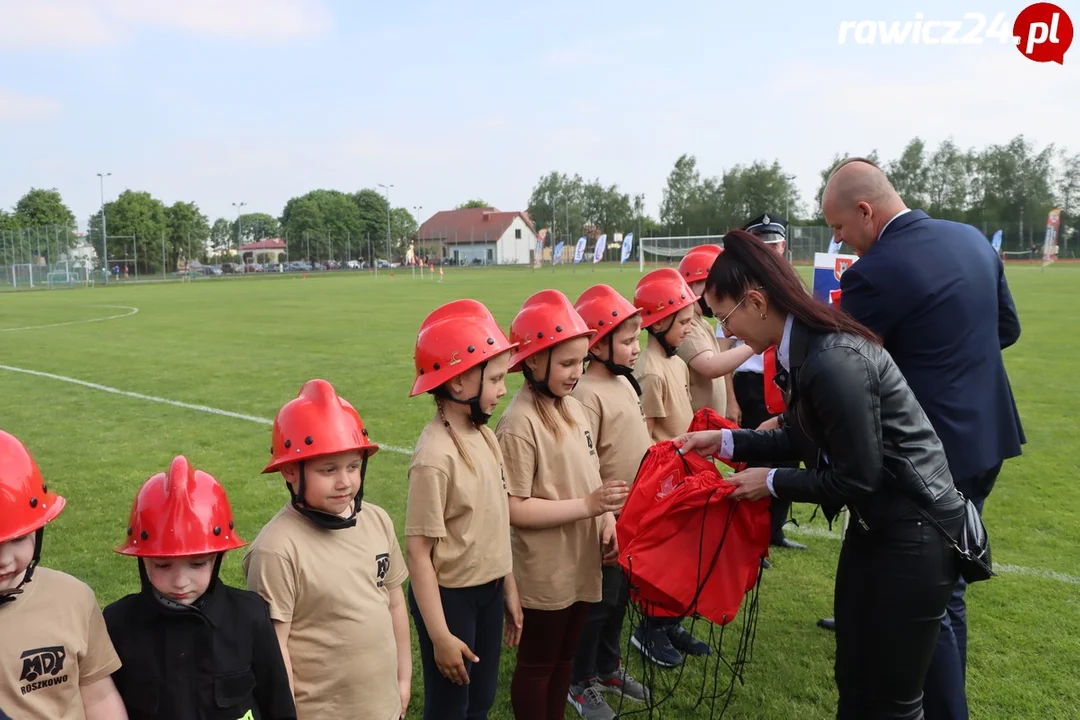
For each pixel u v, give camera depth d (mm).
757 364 5363
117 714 2146
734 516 2920
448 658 2762
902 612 2607
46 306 31734
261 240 138875
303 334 18688
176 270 92750
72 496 6707
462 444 2869
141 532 2160
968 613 4453
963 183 78688
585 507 3004
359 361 14117
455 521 2855
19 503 1938
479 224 110062
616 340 3629
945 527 2576
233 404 10508
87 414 9938
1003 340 3594
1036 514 6074
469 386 2844
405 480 7055
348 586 2578
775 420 3629
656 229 100750
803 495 2672
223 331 19688
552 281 43062
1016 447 3240
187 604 2170
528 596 3168
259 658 2281
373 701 2605
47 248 59719
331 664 2531
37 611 2018
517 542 3209
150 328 20844
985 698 3623
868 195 3332
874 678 2711
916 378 3055
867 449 2469
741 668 3598
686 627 4438
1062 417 9266
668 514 2939
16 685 1950
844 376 2455
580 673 3627
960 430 3029
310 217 109000
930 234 3115
